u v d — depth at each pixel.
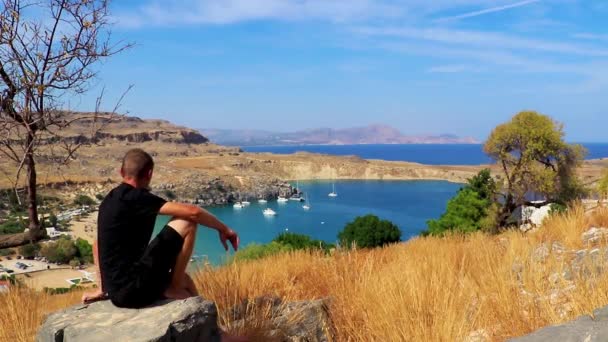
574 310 3.92
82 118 5.34
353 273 6.89
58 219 108.19
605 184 32.09
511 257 5.67
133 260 3.65
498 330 3.98
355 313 4.93
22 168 5.17
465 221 34.59
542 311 4.13
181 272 3.90
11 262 79.12
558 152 34.28
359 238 32.88
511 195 35.34
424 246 9.98
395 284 4.92
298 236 23.05
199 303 3.52
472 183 36.62
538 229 10.13
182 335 3.26
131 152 3.88
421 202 186.12
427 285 4.74
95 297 3.96
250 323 4.73
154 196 3.78
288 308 5.26
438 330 3.92
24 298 6.55
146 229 3.75
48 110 5.12
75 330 3.28
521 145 35.03
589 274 4.75
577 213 9.58
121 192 3.75
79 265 80.06
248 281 6.72
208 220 3.91
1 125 4.97
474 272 5.84
